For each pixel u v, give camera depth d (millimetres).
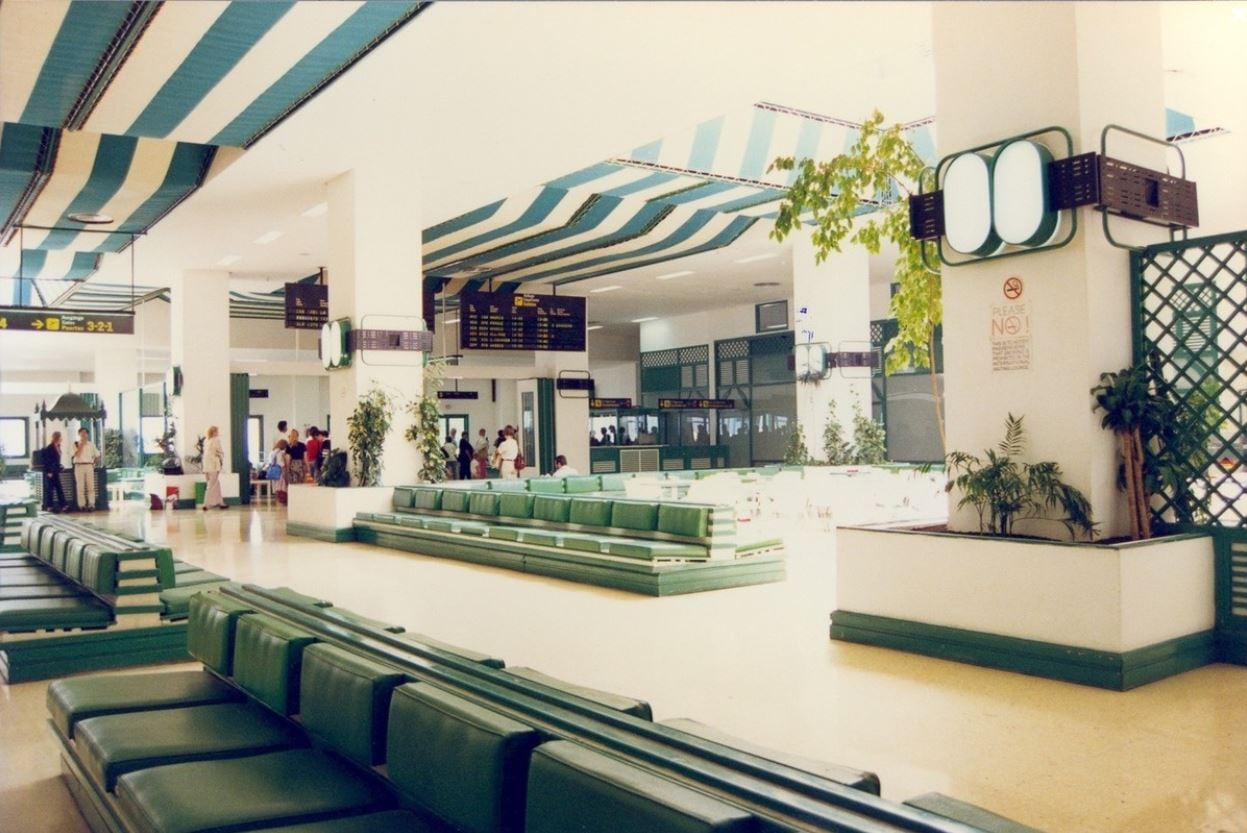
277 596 3889
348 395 11602
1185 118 8734
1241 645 4934
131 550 5512
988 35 5309
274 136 9641
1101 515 5008
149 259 16094
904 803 1956
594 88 8273
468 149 10258
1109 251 5098
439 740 2189
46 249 14969
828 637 5836
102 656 5363
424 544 10219
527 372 20375
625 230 15109
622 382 27703
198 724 3156
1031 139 5059
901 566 5430
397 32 6961
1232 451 4984
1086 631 4613
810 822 1574
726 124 10203
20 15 6582
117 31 6918
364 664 2670
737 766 1852
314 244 14938
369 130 9539
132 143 10469
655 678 4902
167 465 17000
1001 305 5328
